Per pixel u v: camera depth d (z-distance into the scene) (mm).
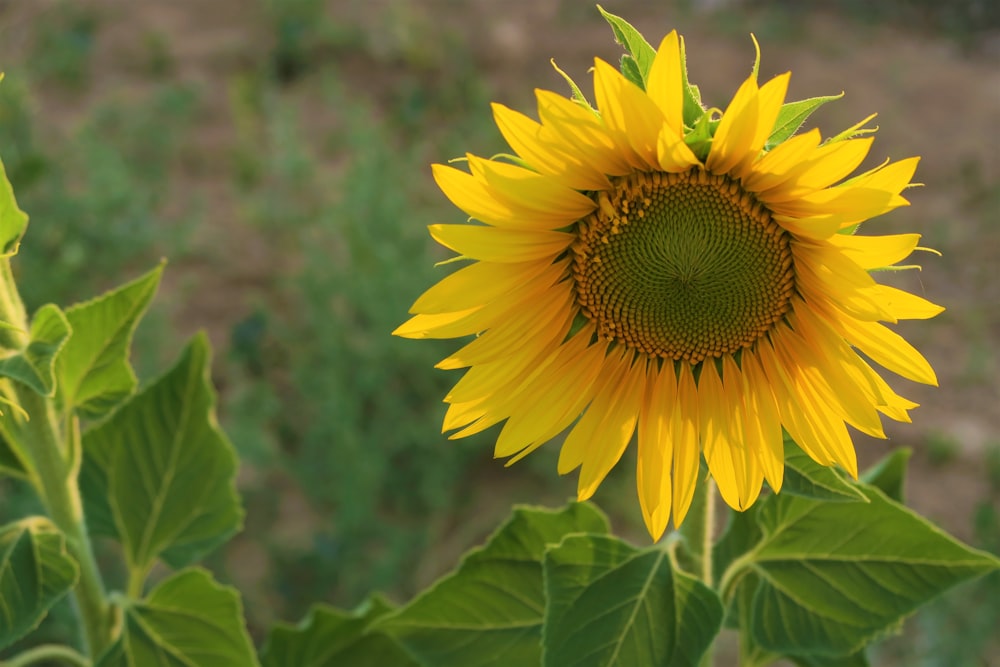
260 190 2293
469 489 1658
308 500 1639
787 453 808
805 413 806
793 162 752
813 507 848
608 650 801
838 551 842
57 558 830
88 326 858
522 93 2766
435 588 867
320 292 1765
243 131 2469
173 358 1812
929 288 2152
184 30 3016
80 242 1890
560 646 803
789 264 804
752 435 811
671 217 798
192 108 2592
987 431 1789
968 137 2629
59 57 2754
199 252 2105
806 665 874
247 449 1556
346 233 1854
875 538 839
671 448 823
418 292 1731
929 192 2447
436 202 2119
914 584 833
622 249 805
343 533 1495
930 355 1979
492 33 2996
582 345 822
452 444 1629
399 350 1671
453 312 791
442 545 1568
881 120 2705
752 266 803
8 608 817
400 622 870
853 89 2836
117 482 919
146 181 2258
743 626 880
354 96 2730
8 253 798
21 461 855
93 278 1906
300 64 2855
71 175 2189
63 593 825
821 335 798
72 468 862
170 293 2002
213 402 925
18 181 1829
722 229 798
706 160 777
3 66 2707
